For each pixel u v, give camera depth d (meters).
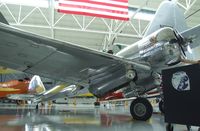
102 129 2.82
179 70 1.92
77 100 22.00
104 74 4.34
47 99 10.57
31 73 4.76
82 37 17.34
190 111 1.81
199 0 12.02
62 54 3.97
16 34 3.44
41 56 4.05
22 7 13.18
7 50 3.93
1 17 3.52
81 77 4.79
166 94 2.00
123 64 4.01
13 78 24.33
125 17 8.07
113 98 9.20
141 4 12.20
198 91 1.77
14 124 3.37
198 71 1.79
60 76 4.89
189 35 4.19
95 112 7.10
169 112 1.96
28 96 13.91
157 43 4.04
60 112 7.07
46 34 16.75
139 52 4.25
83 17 13.59
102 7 7.98
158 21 4.82
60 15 13.85
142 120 4.02
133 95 4.41
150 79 4.16
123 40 17.17
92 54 3.89
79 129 2.80
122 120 4.10
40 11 12.62
